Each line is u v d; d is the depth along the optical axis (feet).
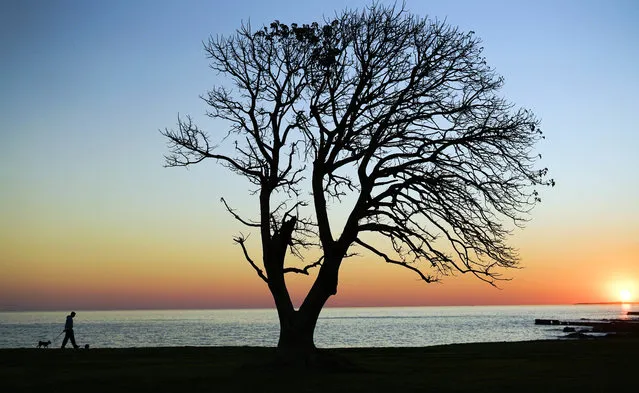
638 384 61.52
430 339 257.55
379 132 75.05
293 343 73.77
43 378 68.49
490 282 74.18
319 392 56.49
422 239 73.82
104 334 343.46
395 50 76.69
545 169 75.61
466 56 77.15
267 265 76.18
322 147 77.20
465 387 59.82
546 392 56.18
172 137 80.18
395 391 57.06
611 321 463.01
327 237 75.31
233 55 81.10
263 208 78.13
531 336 270.67
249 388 59.41
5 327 491.72
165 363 86.74
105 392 57.93
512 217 74.84
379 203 75.36
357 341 242.37
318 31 79.10
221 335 325.01
